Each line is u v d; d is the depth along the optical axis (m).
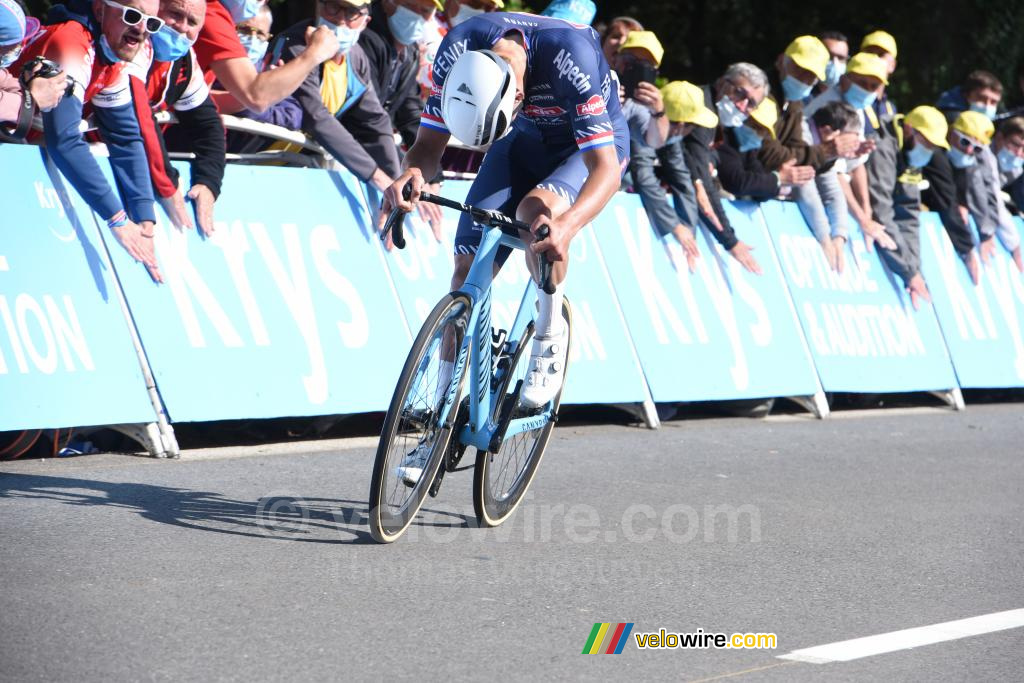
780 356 19.69
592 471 14.03
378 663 7.34
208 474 12.48
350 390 14.84
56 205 12.91
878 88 21.56
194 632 7.62
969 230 23.78
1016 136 24.78
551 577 9.47
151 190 13.42
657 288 18.28
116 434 13.66
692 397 18.17
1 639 7.21
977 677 7.89
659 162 18.95
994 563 10.99
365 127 16.55
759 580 9.84
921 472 15.46
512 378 10.84
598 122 10.11
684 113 18.19
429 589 8.90
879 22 36.06
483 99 9.33
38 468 12.30
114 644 7.30
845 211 21.20
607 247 17.83
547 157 11.01
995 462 16.67
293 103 15.89
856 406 22.05
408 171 9.81
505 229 10.33
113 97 13.06
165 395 13.30
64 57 12.44
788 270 20.30
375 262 15.67
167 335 13.46
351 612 8.23
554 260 9.64
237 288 14.21
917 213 22.70
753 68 19.00
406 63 17.52
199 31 13.76
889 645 8.41
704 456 15.58
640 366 17.70
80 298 12.88
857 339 21.08
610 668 7.59
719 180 19.39
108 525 10.02
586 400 16.81
